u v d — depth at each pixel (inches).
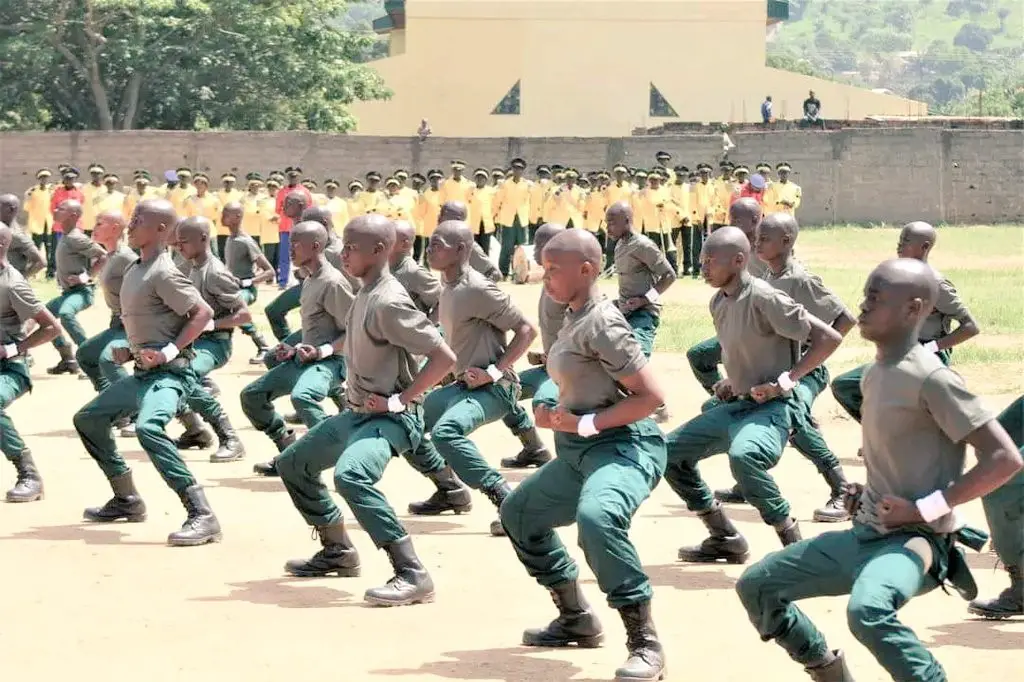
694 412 693.3
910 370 271.6
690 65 2608.3
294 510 493.7
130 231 450.6
